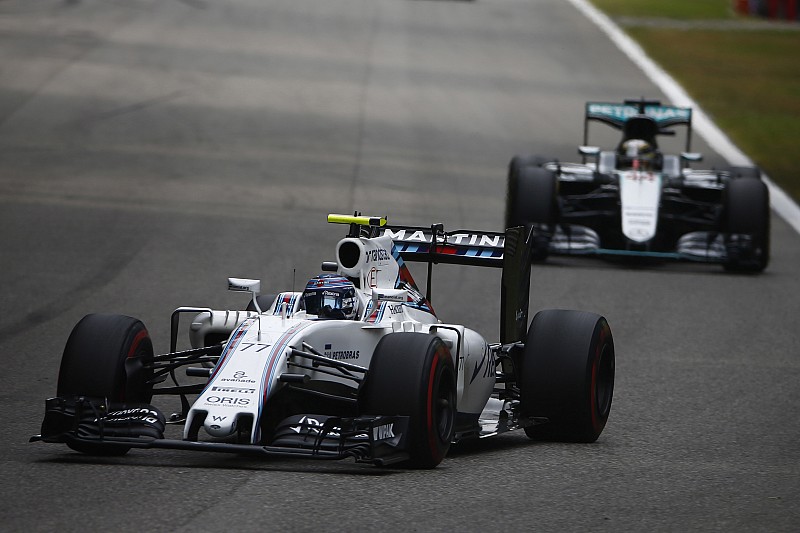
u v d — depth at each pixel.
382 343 27.05
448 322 48.94
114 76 118.44
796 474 28.56
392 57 142.25
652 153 68.31
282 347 26.78
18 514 22.58
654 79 138.12
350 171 85.94
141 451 28.53
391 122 107.25
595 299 55.31
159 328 45.78
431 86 126.38
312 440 25.73
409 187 81.75
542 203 64.19
